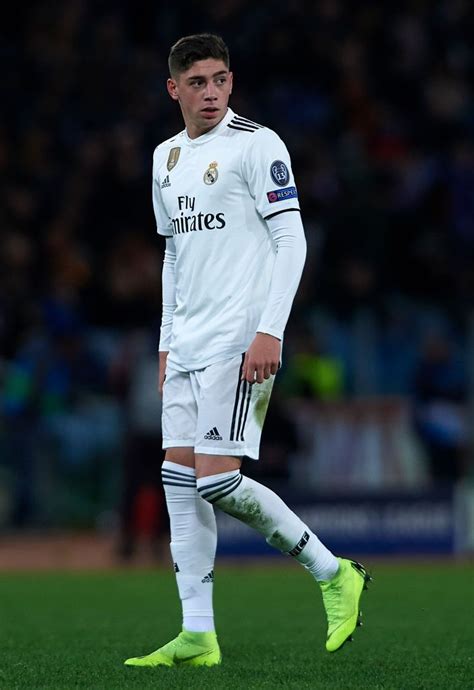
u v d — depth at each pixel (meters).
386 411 45.84
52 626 24.28
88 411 47.19
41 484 46.69
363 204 54.31
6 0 62.50
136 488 41.91
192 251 17.83
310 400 45.69
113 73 60.50
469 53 65.12
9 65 60.94
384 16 64.38
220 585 33.88
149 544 42.44
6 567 41.47
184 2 63.03
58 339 48.38
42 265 53.75
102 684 16.02
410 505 43.00
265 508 17.59
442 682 16.05
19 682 16.28
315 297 50.91
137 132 57.81
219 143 17.73
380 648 20.03
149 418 41.28
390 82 62.66
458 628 23.00
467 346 47.34
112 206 55.38
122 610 27.67
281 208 17.30
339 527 43.09
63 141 58.56
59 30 62.25
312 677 16.61
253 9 62.84
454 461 46.22
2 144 58.03
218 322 17.55
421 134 61.38
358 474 45.53
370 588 31.72
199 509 18.14
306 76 61.38
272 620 25.17
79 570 40.34
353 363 47.44
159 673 17.02
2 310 49.75
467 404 46.75
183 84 17.67
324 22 63.09
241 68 61.34
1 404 46.53
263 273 17.61
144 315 52.50
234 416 17.44
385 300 49.56
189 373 17.88
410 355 47.34
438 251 54.50
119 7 63.47
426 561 42.09
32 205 55.69
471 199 56.69
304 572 38.41
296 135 58.28
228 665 17.94
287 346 46.09
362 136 60.16
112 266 53.75
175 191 18.03
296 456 44.19
